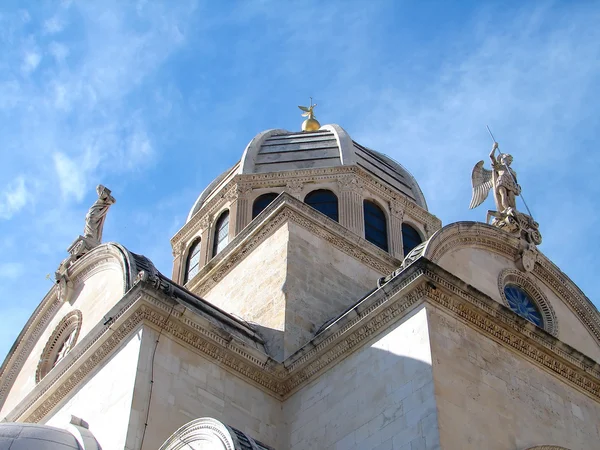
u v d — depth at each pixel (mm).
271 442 27141
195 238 43125
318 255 34469
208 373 27094
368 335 26625
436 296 25562
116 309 27062
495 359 25922
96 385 27062
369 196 41844
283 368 28547
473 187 35562
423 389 23906
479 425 23906
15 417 29828
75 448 24547
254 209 41094
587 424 27172
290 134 45562
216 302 35969
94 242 35281
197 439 21797
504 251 30953
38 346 33469
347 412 25844
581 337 31125
